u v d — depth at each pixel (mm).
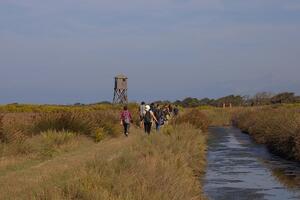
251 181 21047
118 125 34344
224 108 77625
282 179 21484
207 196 17719
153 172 14742
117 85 67688
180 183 14945
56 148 22250
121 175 13422
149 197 12289
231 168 24875
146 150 20250
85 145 25047
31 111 56344
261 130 39781
